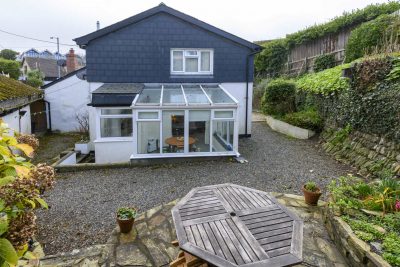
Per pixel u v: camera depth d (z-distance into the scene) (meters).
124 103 10.38
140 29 12.00
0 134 2.33
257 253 2.95
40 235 4.93
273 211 3.85
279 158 9.31
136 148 9.16
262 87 19.56
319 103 11.76
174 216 3.72
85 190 7.03
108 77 12.16
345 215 4.32
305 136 11.67
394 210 4.28
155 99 9.73
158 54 12.23
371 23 11.20
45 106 16.66
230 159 9.40
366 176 7.02
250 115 13.05
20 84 14.99
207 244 3.10
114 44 11.98
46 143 14.31
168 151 9.33
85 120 16.64
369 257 3.36
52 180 4.14
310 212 5.37
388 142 6.98
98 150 10.66
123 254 4.21
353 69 8.53
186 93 10.79
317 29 15.97
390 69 7.05
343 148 8.86
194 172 8.26
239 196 4.36
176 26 12.14
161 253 4.24
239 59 12.74
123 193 6.79
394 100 6.73
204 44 12.43
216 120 9.33
